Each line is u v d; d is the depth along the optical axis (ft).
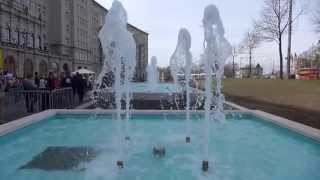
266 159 26.27
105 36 24.77
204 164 23.35
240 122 43.65
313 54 185.37
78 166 23.99
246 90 101.35
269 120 39.50
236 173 22.72
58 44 241.55
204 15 23.71
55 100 50.65
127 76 32.19
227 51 24.30
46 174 22.09
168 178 21.62
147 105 57.98
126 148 29.63
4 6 172.14
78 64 265.34
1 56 109.29
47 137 34.65
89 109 47.96
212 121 41.29
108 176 21.85
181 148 29.78
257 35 129.70
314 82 99.91
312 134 29.50
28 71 185.16
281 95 78.48
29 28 202.90
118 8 24.56
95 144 31.35
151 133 36.58
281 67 122.11
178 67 40.47
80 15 272.92
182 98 66.13
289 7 113.80
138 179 21.35
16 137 33.14
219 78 27.99
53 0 240.94
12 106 52.65
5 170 22.93
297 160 26.07
